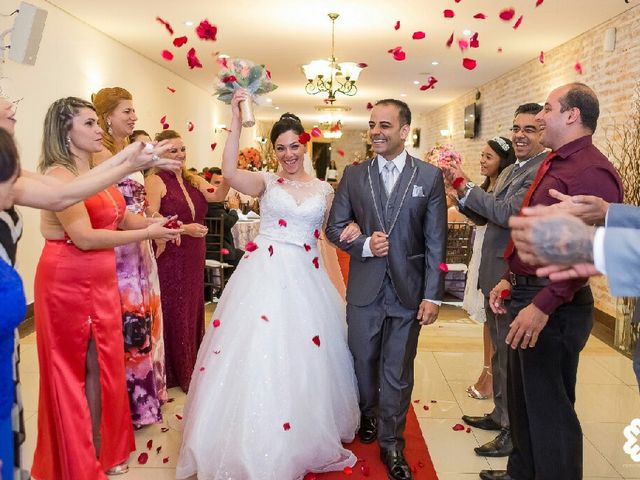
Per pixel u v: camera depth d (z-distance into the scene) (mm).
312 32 6820
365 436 2951
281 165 2857
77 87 6598
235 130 2582
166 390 3613
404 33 6727
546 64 7828
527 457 2453
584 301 2236
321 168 24391
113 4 5844
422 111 16875
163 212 3439
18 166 1487
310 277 2752
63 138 2316
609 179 2045
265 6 5723
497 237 2840
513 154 3363
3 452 1596
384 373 2697
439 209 2625
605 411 3459
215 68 9828
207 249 6234
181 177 3631
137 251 3020
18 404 1830
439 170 2672
